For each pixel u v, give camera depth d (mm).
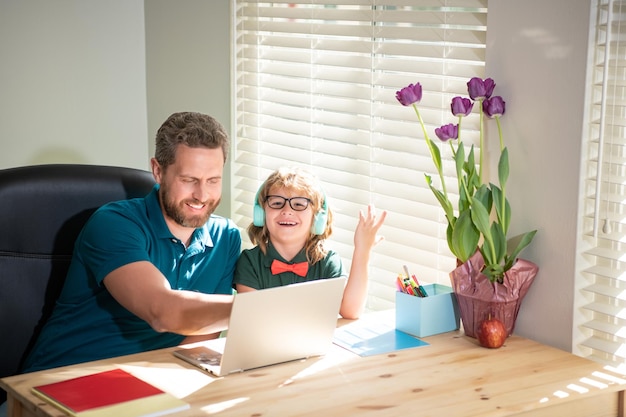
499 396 1723
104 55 3082
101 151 3123
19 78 2914
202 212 2162
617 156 1943
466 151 2234
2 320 2250
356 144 2496
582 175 1947
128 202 2244
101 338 2203
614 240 1921
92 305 2207
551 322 2043
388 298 2469
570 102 1946
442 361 1918
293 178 2268
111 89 3113
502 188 2016
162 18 3086
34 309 2289
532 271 2037
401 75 2365
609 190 1971
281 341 1876
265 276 2305
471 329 2078
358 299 2244
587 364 1906
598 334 2037
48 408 1636
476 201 1954
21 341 2281
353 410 1646
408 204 2395
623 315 1934
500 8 2072
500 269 2012
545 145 2012
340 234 2594
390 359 1933
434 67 2270
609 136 1950
